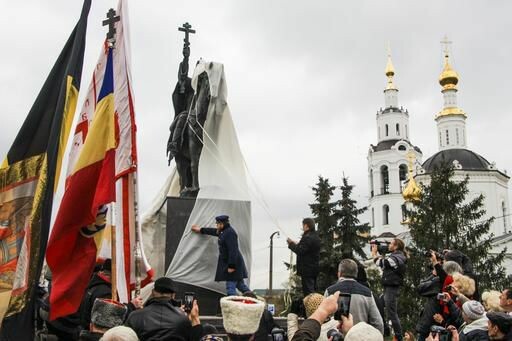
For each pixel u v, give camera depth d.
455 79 80.56
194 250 11.81
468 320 6.17
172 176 14.32
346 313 4.43
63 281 5.83
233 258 10.19
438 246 35.38
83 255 5.98
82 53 5.84
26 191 5.48
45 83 5.75
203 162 12.75
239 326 3.84
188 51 13.92
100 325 5.00
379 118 93.69
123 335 4.08
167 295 5.23
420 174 71.56
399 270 9.41
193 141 12.85
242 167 13.09
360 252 41.31
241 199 12.40
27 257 5.32
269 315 7.04
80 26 5.84
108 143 6.24
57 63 5.82
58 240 5.91
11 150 5.52
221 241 10.38
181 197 12.23
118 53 7.15
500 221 73.88
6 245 5.38
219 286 11.73
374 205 89.25
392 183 88.56
